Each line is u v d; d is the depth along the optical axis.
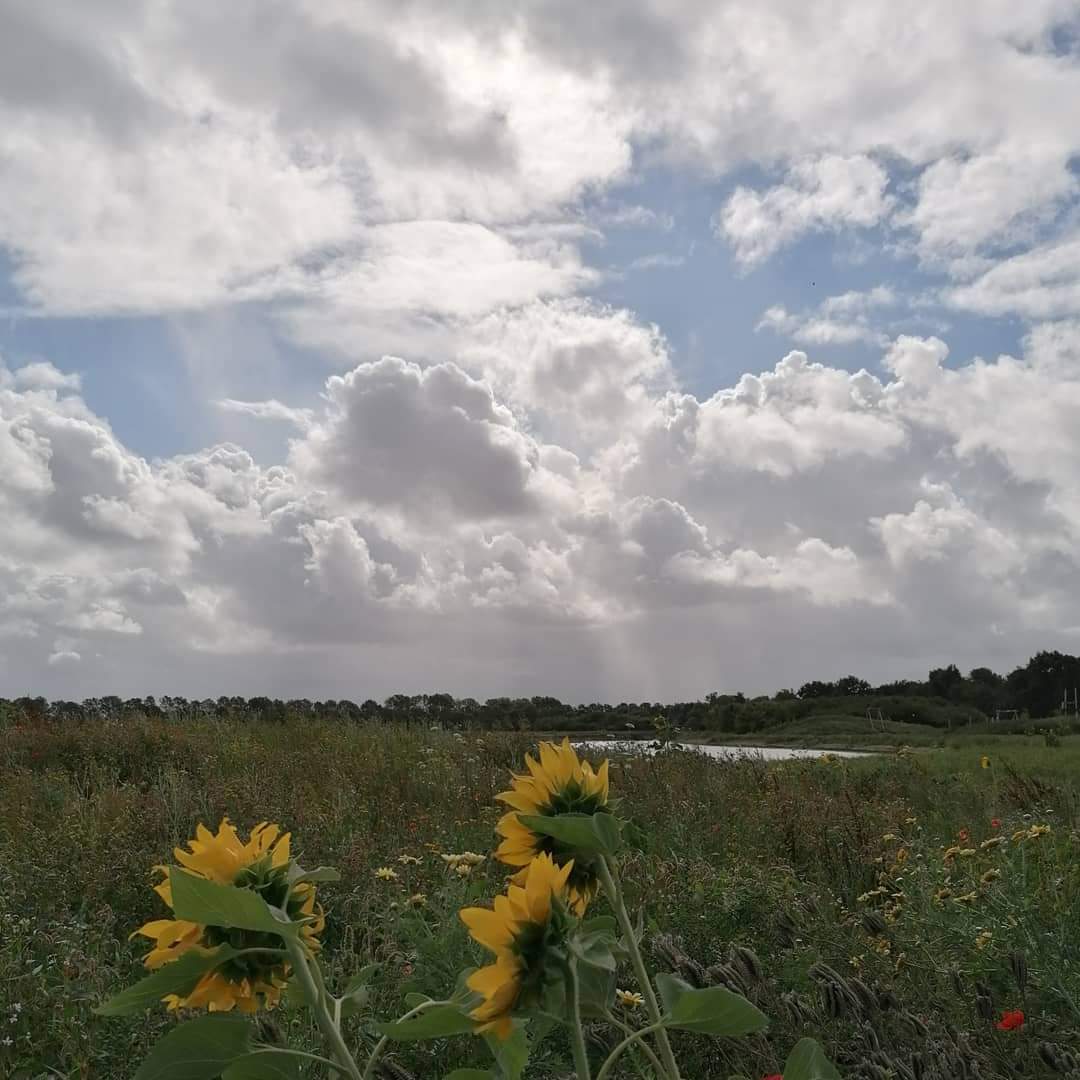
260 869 1.23
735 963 2.93
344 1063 1.14
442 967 3.55
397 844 5.85
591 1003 1.20
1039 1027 3.03
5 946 4.00
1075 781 8.77
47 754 9.97
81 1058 3.05
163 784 7.95
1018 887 3.89
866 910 3.96
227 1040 1.13
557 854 1.31
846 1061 2.73
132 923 4.86
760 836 6.22
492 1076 1.35
